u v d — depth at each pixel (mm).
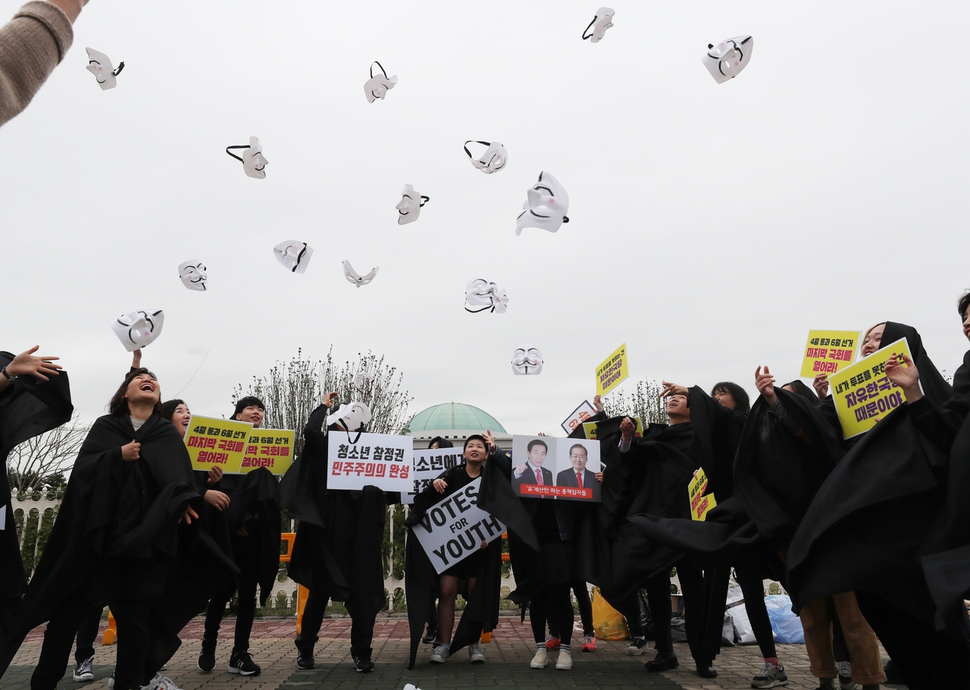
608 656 7215
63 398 4641
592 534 6547
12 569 4562
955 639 3312
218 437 6148
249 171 6043
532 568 6523
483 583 6746
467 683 5707
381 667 6590
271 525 6473
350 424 6992
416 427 31578
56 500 12094
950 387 4133
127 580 4445
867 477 3768
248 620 6270
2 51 1460
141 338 5441
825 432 4402
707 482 5406
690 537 4688
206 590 5551
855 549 3678
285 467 6789
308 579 6508
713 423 5344
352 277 7207
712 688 5488
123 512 4484
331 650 7867
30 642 8797
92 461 4574
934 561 3322
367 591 6387
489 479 6676
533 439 6656
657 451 6422
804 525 3871
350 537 6617
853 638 4516
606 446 6734
